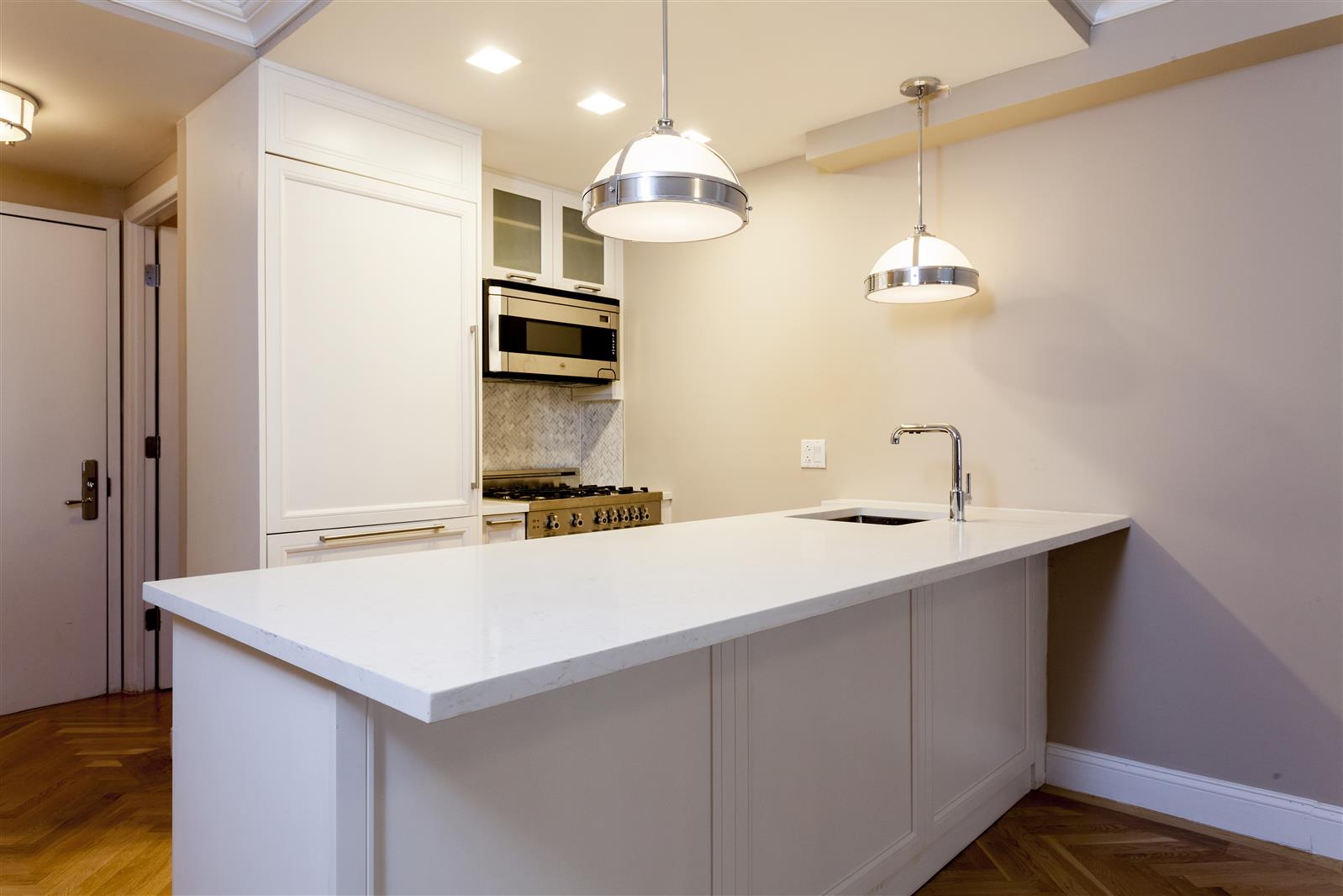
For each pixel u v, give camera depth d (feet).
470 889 3.60
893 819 6.24
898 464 9.93
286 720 3.56
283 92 8.19
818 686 5.48
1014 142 8.97
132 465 11.76
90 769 9.03
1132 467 8.21
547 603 4.09
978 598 7.36
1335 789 7.13
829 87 8.69
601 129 9.89
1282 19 6.81
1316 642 7.21
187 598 4.23
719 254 11.83
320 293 8.53
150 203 11.06
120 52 7.87
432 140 9.43
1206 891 6.53
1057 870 6.87
